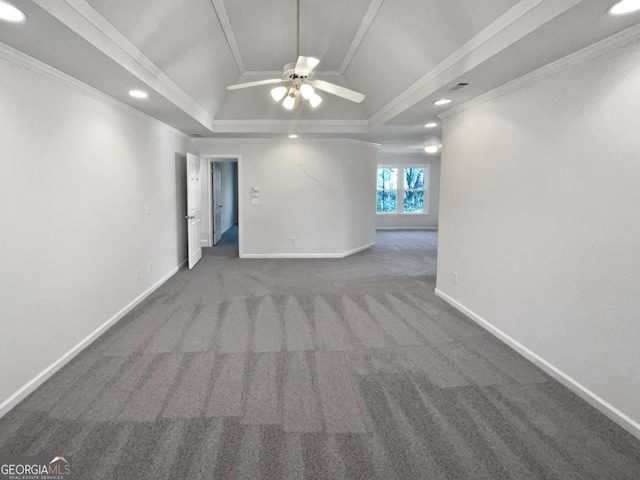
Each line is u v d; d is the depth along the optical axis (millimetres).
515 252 3098
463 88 3234
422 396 2449
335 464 1857
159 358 2951
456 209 4145
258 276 5590
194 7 2777
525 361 2932
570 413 2266
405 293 4750
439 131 5812
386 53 3535
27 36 2088
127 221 3994
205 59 3660
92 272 3254
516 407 2328
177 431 2090
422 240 9328
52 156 2686
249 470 1814
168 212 5426
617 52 2121
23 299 2387
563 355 2588
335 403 2371
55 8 1869
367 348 3162
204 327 3596
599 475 1787
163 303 4309
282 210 6930
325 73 4570
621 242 2131
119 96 3480
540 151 2768
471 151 3779
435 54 3039
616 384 2180
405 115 4473
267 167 6820
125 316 3879
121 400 2373
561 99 2545
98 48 2277
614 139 2158
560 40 2168
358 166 7445
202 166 8023
